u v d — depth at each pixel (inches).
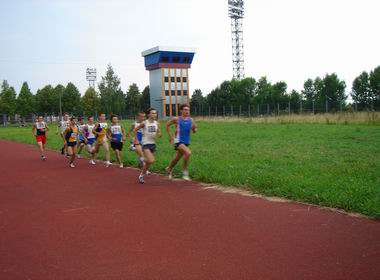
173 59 3011.8
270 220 257.1
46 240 232.4
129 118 3368.6
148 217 273.3
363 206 270.5
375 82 2303.2
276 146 688.4
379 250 200.5
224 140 855.7
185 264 190.5
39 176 478.3
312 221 252.4
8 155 764.0
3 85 3125.0
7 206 321.1
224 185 373.4
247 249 207.3
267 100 2957.7
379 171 394.9
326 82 2568.9
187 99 3080.7
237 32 3368.6
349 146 653.3
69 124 555.5
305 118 1519.4
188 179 409.1
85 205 315.3
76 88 3408.0
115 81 3400.6
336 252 199.8
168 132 414.0
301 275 174.7
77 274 183.5
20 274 185.8
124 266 190.5
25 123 3142.2
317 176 372.8
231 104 3152.1
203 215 273.7
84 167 550.0
